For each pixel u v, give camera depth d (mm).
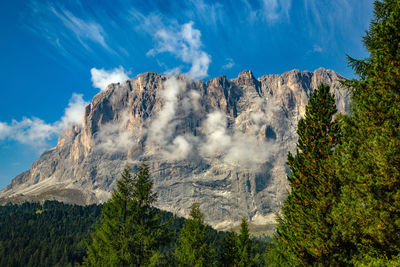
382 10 14586
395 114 12000
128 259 23547
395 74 12461
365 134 13539
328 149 17375
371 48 14828
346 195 13641
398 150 11180
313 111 19016
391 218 11758
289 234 18172
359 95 14508
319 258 15516
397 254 12117
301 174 18094
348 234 13711
